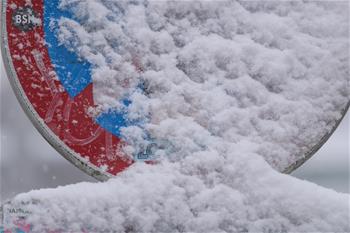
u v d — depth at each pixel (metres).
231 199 3.44
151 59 3.50
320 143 3.54
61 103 3.49
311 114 3.53
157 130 3.49
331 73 3.56
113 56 3.48
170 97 3.49
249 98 3.53
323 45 3.57
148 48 3.49
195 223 3.42
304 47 3.56
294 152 3.53
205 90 3.52
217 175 3.48
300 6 3.59
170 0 3.51
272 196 3.44
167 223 3.43
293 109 3.53
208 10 3.53
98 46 3.49
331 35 3.58
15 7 3.50
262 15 3.57
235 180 3.47
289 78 3.55
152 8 3.50
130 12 3.50
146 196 3.44
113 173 3.49
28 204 3.44
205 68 3.52
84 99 3.49
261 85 3.54
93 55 3.48
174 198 3.44
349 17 3.60
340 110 3.55
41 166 13.02
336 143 14.16
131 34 3.49
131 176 3.47
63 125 3.49
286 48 3.56
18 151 13.69
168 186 3.45
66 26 3.49
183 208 3.43
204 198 3.44
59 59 3.49
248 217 3.44
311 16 3.59
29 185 12.58
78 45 3.49
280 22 3.56
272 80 3.54
